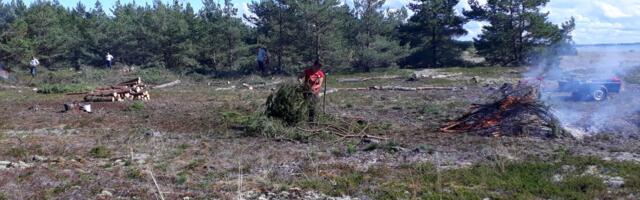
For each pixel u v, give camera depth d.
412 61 45.12
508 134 12.52
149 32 44.91
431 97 21.59
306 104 13.69
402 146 11.57
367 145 11.76
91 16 58.66
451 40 45.12
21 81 33.66
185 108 18.56
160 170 9.96
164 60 45.44
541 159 10.18
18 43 39.53
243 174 9.63
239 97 22.56
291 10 39.25
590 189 8.28
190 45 43.41
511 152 10.82
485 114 13.41
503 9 40.81
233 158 10.82
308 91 13.92
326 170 9.74
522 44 40.88
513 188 8.46
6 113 17.94
